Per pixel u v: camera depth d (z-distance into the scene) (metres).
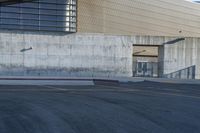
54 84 24.58
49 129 7.97
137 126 8.46
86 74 34.53
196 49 36.84
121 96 15.79
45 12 34.75
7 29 32.75
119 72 35.31
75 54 34.31
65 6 35.47
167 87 23.92
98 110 10.96
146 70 41.19
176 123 8.95
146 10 40.75
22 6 34.09
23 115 9.85
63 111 10.66
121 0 39.22
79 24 36.84
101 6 38.06
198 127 8.47
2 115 9.82
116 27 38.94
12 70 32.84
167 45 36.31
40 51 33.50
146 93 18.00
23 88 20.17
